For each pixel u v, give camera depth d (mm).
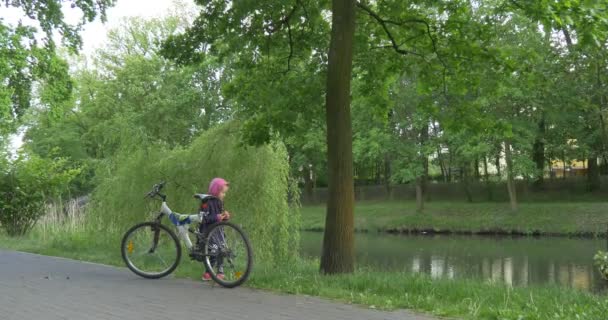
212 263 7836
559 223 32594
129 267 8539
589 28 8391
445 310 5965
